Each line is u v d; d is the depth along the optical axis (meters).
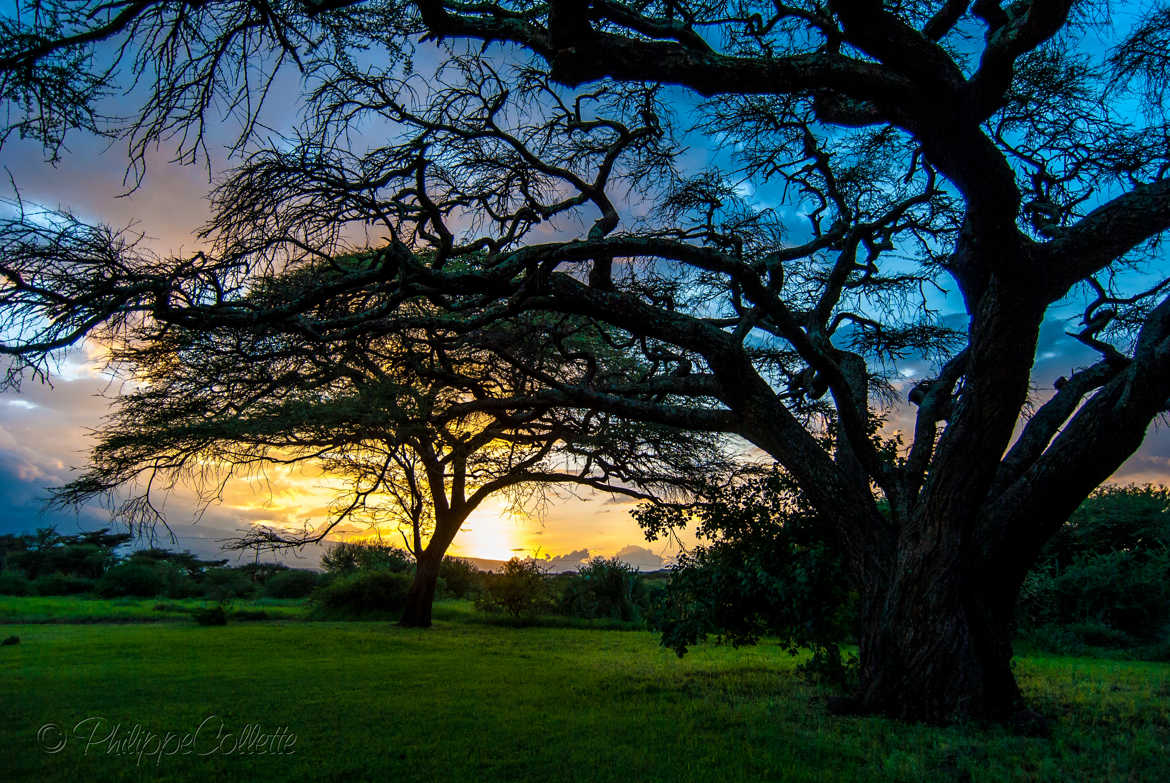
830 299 9.87
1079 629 16.83
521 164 8.88
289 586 36.00
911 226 10.59
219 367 11.68
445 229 8.02
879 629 7.60
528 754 5.77
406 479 20.89
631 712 7.53
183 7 5.61
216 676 9.62
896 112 7.16
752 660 12.76
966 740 6.16
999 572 7.37
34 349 6.02
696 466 18.62
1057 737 6.37
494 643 15.59
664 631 9.95
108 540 39.56
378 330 8.84
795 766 5.40
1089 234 6.64
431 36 6.59
